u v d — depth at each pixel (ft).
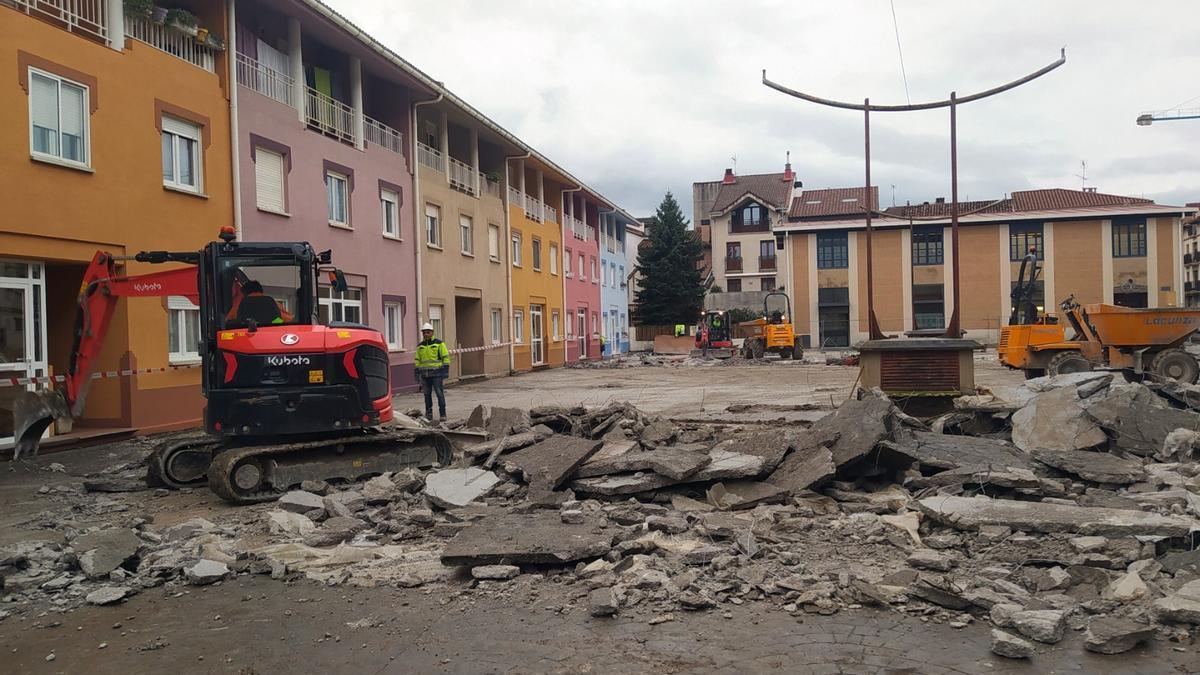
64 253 44.88
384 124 85.30
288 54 67.36
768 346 140.87
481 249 106.11
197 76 55.21
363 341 33.27
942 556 19.04
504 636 16.26
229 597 19.42
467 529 22.58
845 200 205.46
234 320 32.07
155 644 16.51
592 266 168.66
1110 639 14.44
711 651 15.17
